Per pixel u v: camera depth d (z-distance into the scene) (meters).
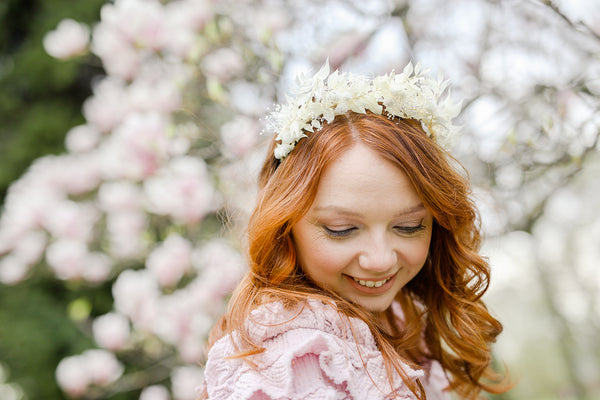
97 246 3.13
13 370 3.85
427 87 1.26
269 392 0.98
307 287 1.18
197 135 2.35
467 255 1.34
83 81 4.53
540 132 1.83
